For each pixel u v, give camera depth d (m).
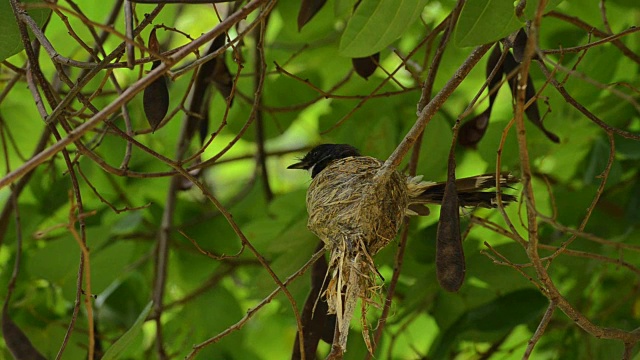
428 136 10.45
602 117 10.95
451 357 11.34
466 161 13.38
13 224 12.05
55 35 11.03
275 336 14.38
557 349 11.70
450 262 7.11
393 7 7.59
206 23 14.48
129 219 11.78
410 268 11.05
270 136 12.98
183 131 10.69
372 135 10.80
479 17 7.03
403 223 8.93
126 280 12.61
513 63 8.73
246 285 12.38
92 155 7.23
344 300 7.25
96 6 10.79
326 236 8.01
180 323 12.39
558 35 12.13
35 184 12.20
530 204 6.20
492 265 10.17
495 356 12.22
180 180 11.11
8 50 8.20
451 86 7.13
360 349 11.20
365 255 7.52
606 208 11.61
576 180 12.27
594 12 12.09
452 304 10.92
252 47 12.61
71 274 10.96
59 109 7.19
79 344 10.98
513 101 8.72
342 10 8.86
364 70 9.19
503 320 10.38
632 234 11.29
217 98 12.59
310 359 8.25
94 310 11.08
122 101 6.14
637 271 7.86
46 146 11.41
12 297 11.62
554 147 11.38
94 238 10.97
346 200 8.03
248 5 6.63
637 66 11.62
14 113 12.31
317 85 12.84
